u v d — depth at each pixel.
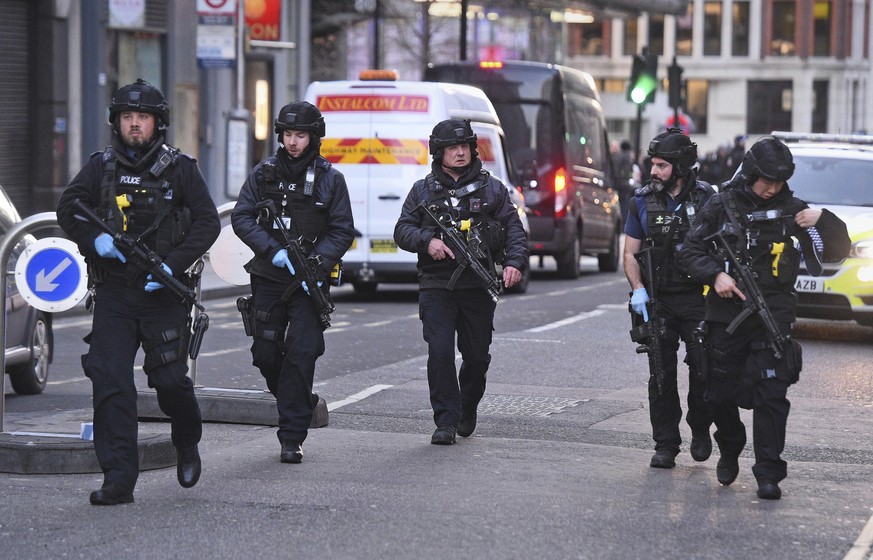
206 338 53.03
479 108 71.00
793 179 56.66
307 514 24.66
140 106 24.70
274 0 97.56
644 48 113.00
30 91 87.62
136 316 25.02
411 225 31.73
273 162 29.33
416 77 144.62
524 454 30.61
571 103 86.00
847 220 53.91
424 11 130.38
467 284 31.73
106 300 24.97
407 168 66.06
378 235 66.31
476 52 151.25
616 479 28.17
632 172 118.44
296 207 29.22
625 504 25.88
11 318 37.97
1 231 38.22
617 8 143.38
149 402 34.81
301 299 29.53
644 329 28.95
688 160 28.64
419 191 31.86
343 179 29.59
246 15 97.31
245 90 112.88
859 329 59.06
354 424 34.66
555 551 22.50
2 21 84.56
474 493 26.53
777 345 26.05
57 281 29.08
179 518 24.30
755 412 26.59
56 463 27.80
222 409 34.06
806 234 26.52
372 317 61.09
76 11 89.19
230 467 28.78
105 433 25.11
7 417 35.38
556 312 63.81
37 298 29.14
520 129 83.44
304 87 122.00
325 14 132.00
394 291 76.56
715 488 27.50
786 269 26.23
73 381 42.81
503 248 32.22
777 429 26.39
